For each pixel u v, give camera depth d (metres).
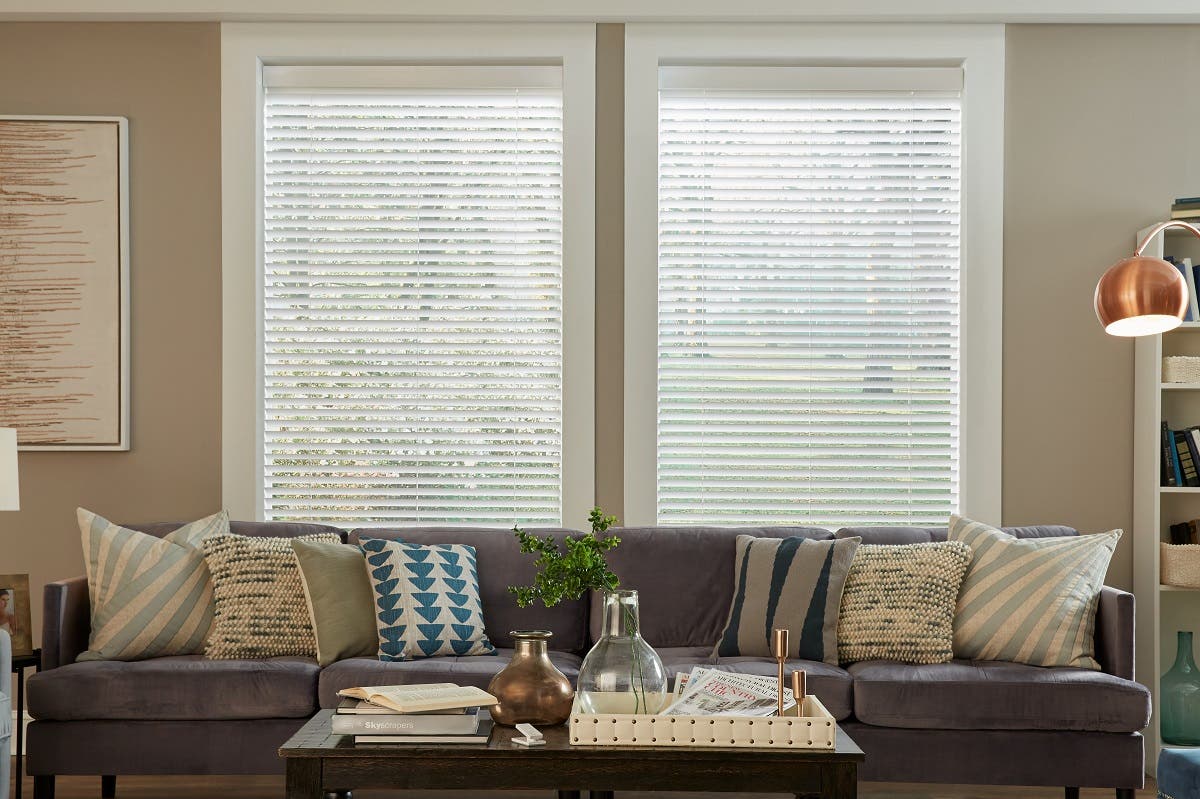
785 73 4.21
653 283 4.17
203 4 4.08
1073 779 3.00
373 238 4.24
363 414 4.24
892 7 4.09
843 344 4.24
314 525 3.76
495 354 4.24
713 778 2.22
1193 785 2.42
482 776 2.23
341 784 2.24
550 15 4.12
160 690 3.07
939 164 4.21
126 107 4.18
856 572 3.42
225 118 4.16
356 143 4.25
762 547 3.55
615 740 2.23
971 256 4.17
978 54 4.17
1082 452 4.16
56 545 4.13
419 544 3.66
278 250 4.23
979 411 4.16
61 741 3.06
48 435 4.12
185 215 4.17
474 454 4.24
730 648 3.41
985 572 3.38
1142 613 4.01
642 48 4.16
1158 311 2.64
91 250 4.14
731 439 4.23
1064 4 4.08
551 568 2.47
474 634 3.40
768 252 4.23
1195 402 4.13
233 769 3.07
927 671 3.11
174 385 4.17
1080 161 4.19
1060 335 4.18
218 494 4.16
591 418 4.17
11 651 3.26
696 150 4.24
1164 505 4.12
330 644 3.25
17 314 4.12
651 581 3.63
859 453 4.22
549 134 4.24
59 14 4.10
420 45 4.17
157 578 3.41
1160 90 4.19
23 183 4.14
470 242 4.24
